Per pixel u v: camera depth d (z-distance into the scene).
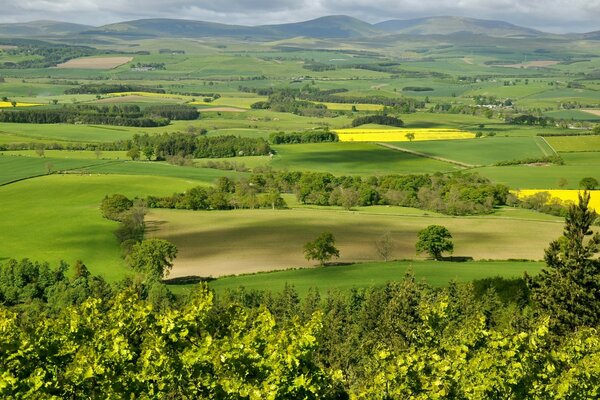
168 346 27.09
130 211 120.31
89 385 24.89
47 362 26.47
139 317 28.64
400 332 54.81
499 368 27.17
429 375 27.09
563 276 48.91
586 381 29.11
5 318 29.14
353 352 52.88
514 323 51.12
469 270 87.12
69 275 94.81
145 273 90.00
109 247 107.19
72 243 108.12
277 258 99.56
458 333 32.94
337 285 81.50
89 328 29.52
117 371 25.34
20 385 23.88
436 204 132.25
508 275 82.12
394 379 26.30
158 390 24.89
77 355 25.09
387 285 72.31
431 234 97.75
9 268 89.06
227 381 24.45
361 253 102.31
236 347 25.78
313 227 118.62
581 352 33.34
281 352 25.67
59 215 123.88
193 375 25.36
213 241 110.19
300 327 28.19
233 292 74.81
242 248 105.75
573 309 47.50
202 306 28.53
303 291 79.94
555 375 28.95
